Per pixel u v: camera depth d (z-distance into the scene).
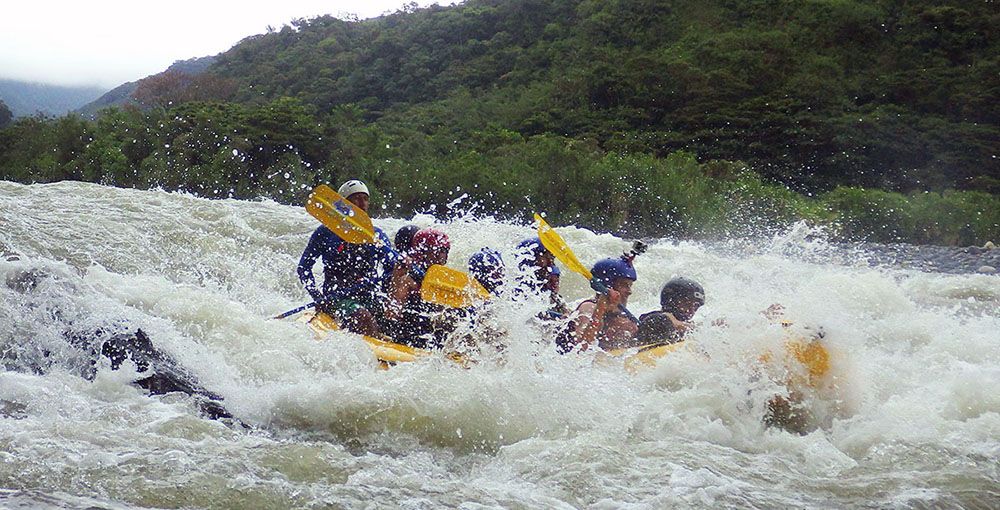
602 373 4.85
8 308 4.77
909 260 12.80
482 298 5.22
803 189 27.56
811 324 4.48
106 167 20.03
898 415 4.40
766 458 3.88
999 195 25.88
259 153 20.56
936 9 35.50
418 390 4.25
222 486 3.18
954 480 3.61
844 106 30.66
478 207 20.00
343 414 4.10
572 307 6.31
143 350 4.52
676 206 18.73
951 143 28.38
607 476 3.51
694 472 3.56
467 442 4.04
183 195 10.64
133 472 3.23
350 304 5.64
